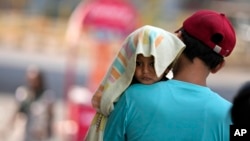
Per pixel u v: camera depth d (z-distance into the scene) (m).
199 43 5.21
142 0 34.38
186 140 5.03
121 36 17.16
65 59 43.25
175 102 5.07
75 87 19.91
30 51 45.78
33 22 50.44
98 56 17.30
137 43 5.13
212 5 54.78
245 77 39.88
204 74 5.28
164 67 5.10
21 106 16.16
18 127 16.42
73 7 52.88
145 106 5.04
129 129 5.07
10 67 37.88
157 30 5.18
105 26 17.12
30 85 16.19
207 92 5.17
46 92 16.25
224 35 5.18
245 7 53.88
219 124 5.05
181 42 5.18
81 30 17.75
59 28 49.97
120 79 5.21
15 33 48.62
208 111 5.08
